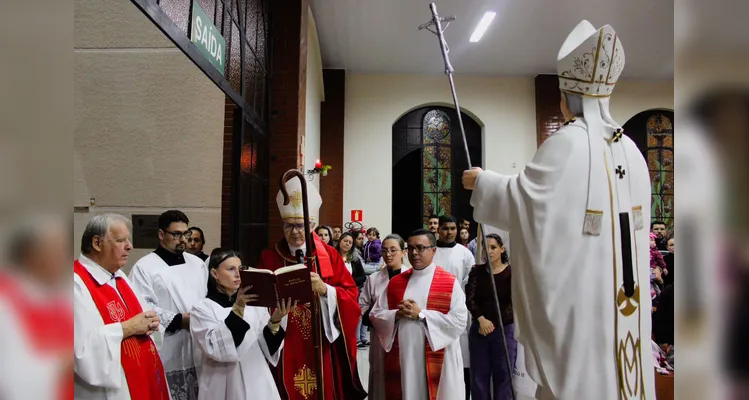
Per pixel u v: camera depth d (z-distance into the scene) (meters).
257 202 4.26
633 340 1.39
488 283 2.96
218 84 2.94
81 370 1.46
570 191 1.41
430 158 10.23
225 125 3.83
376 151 9.82
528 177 1.48
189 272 2.69
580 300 1.35
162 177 3.79
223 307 2.12
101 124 3.74
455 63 9.38
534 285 1.42
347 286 2.85
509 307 2.90
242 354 2.02
